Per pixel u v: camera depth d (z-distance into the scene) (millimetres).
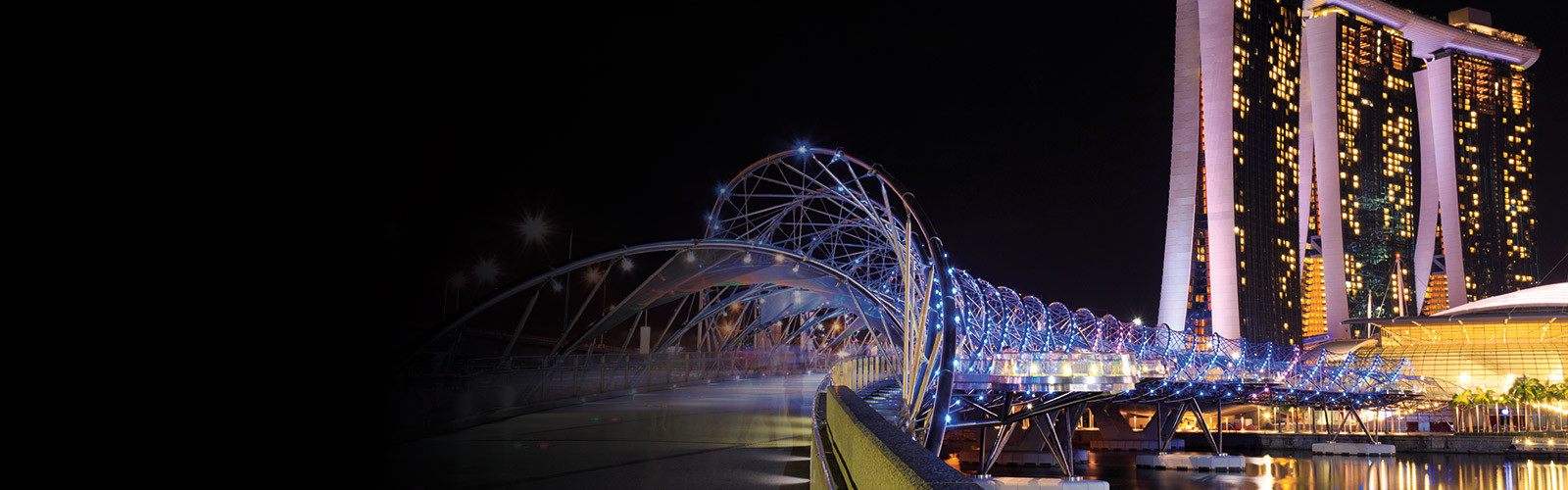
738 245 72062
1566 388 165625
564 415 31031
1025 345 75812
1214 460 123750
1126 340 102875
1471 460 137125
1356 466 127250
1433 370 195375
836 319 140000
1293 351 151125
